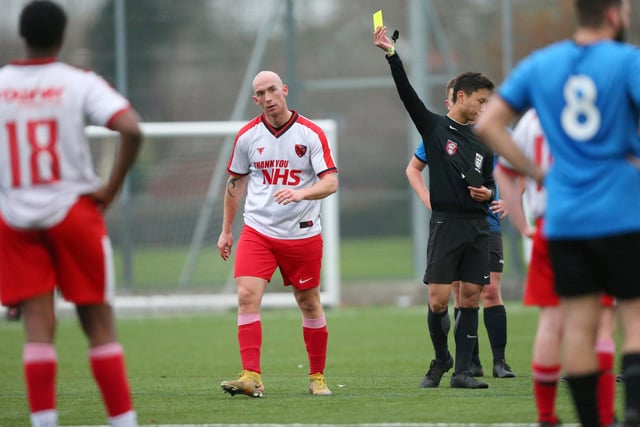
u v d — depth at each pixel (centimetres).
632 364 1578
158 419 2080
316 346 2516
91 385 2811
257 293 2472
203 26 6106
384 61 6388
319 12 6256
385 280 6294
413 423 1952
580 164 1532
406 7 6512
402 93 2548
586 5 1570
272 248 2498
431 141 2552
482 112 2553
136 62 6084
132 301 5756
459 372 2550
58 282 1678
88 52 6078
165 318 5334
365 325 4709
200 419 2072
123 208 5906
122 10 6078
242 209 5906
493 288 2861
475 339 2569
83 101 1638
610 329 1808
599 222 1514
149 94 6100
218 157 5962
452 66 6141
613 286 1561
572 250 1562
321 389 2498
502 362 2842
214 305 5750
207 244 5888
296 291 2528
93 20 6081
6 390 2736
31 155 1633
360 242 7106
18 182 1639
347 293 6150
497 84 6091
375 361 3356
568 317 1597
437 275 2534
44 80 1644
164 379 2944
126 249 5881
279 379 2902
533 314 4922
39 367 1656
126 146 1634
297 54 6262
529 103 1600
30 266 1652
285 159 2498
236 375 3033
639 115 1534
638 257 1523
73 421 2091
